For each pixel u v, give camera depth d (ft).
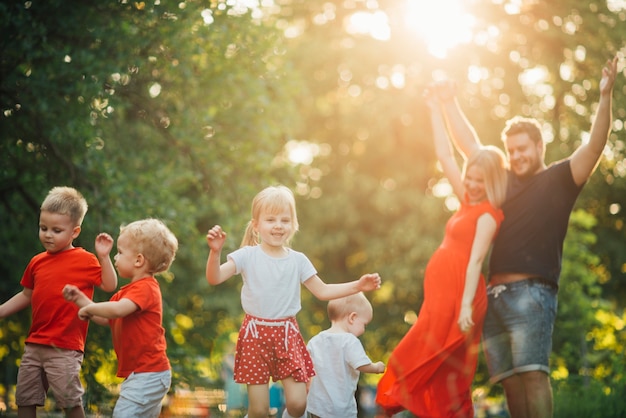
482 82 56.90
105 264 14.56
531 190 15.48
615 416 18.35
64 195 14.79
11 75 28.86
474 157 15.89
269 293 14.49
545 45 56.03
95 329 31.09
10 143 31.14
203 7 31.65
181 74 32.32
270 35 35.55
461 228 15.83
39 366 14.40
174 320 34.63
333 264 60.80
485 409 26.63
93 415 19.71
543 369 14.88
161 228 14.58
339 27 60.29
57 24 29.30
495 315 15.40
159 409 14.25
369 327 57.06
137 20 30.37
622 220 57.88
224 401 25.68
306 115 59.62
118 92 33.73
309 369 14.82
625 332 34.14
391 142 57.36
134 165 37.04
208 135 35.63
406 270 54.39
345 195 57.98
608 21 54.65
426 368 15.66
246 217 35.22
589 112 55.01
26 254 37.93
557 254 15.38
